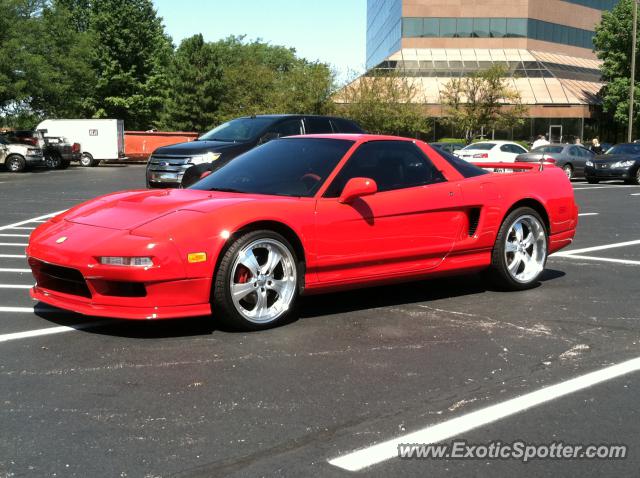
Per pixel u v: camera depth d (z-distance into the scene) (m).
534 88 48.19
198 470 2.62
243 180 5.14
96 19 53.75
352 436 2.94
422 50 54.28
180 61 57.44
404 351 4.16
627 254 7.97
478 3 56.19
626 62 45.53
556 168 6.34
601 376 3.73
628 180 22.67
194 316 4.61
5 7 34.12
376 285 5.17
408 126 38.69
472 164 6.17
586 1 63.16
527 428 3.04
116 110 55.09
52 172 28.80
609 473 2.64
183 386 3.52
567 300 5.58
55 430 2.98
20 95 34.25
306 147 5.36
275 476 2.58
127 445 2.83
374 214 4.95
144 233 4.18
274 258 4.57
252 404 3.28
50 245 4.41
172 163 10.98
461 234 5.50
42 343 4.26
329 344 4.28
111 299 4.19
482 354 4.12
